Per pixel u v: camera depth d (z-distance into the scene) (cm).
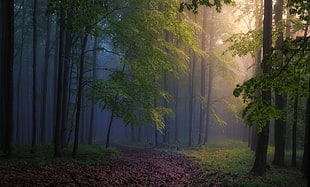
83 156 1492
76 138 1434
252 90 618
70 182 860
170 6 1362
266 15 1156
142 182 989
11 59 1184
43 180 844
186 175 1184
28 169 1002
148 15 1459
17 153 1365
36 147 1727
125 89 1483
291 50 609
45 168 1055
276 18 1446
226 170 1276
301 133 2023
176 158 1809
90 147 1941
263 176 1132
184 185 975
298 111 1633
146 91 1655
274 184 998
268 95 1117
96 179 947
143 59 1450
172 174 1198
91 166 1237
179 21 1423
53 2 851
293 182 1087
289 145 2353
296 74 589
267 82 598
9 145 1196
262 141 1177
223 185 959
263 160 1170
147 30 1548
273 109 609
